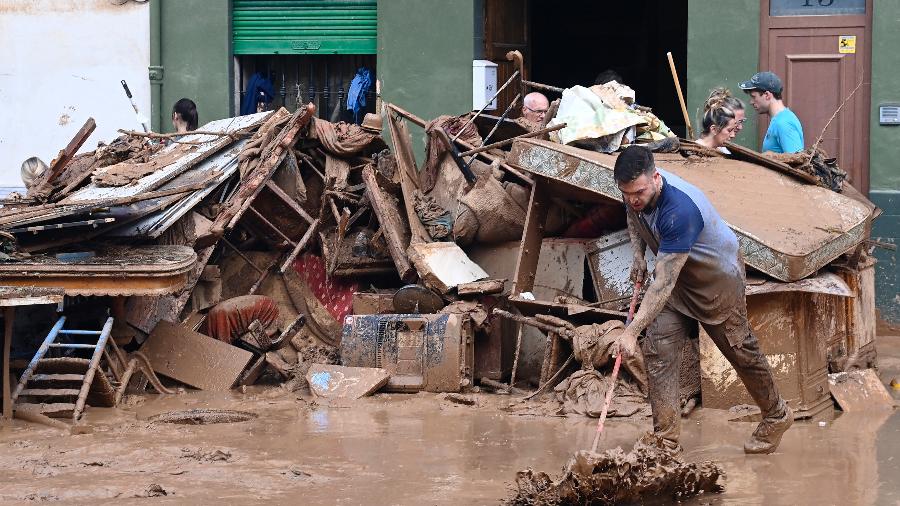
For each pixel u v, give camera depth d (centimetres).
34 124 1620
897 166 1367
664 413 793
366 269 1249
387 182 1234
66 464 807
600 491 691
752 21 1406
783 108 1184
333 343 1222
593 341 987
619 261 1086
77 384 1021
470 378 1063
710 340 966
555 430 911
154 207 1139
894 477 764
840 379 1012
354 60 1623
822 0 1393
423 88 1537
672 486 718
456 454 834
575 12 2038
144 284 1010
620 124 1107
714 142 1113
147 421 956
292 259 1227
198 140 1327
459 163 1207
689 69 1427
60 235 1112
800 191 1028
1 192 1627
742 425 916
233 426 934
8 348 965
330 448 854
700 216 750
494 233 1167
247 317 1159
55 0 1602
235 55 1614
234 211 1186
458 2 1519
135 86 1600
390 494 729
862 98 1386
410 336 1070
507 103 1622
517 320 1040
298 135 1273
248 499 720
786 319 940
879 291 1370
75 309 1101
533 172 1060
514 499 708
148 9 1585
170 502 714
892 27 1359
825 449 842
